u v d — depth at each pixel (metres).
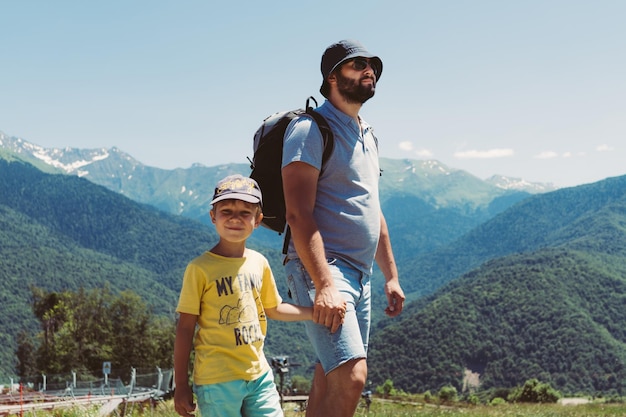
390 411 14.67
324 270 3.88
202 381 3.77
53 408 12.91
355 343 3.94
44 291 90.31
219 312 3.79
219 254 3.90
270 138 4.24
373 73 4.29
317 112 4.24
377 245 4.60
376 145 4.64
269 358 9.08
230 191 3.85
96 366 83.62
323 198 4.20
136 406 14.45
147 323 87.75
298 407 15.31
